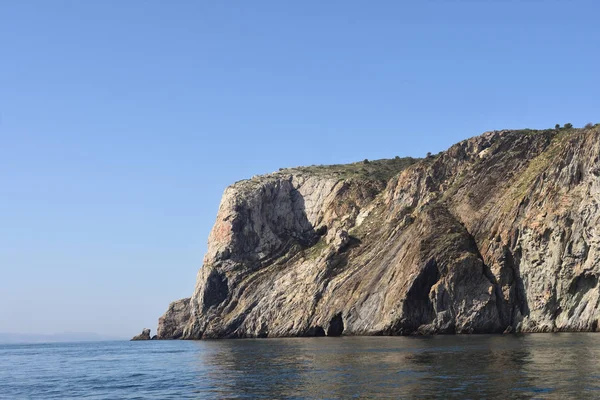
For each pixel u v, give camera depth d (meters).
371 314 141.25
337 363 72.38
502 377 52.34
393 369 62.53
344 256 166.12
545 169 133.00
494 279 129.75
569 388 45.41
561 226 121.31
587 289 117.44
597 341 86.50
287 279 172.88
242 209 194.38
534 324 122.94
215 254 189.25
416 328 131.50
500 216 137.50
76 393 62.09
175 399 52.25
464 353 75.88
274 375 64.44
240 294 179.50
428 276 133.38
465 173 163.25
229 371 71.88
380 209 181.25
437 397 44.59
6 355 166.75
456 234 137.88
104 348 187.50
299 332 155.88
